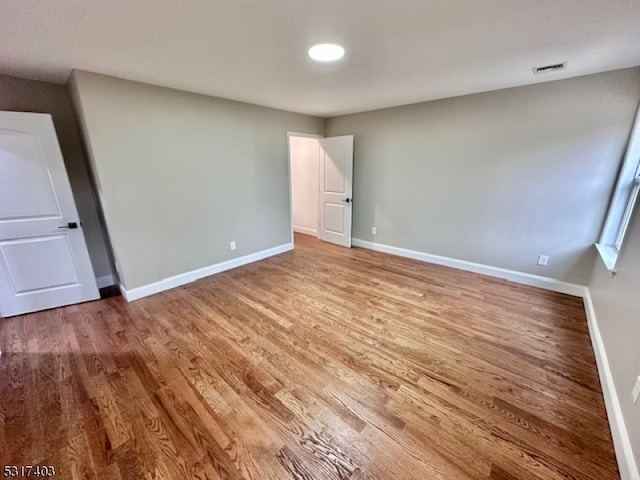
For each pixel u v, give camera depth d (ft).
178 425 5.03
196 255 11.48
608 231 8.78
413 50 6.63
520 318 8.41
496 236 11.28
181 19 5.12
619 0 4.55
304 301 9.62
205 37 5.85
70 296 9.49
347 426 4.99
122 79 8.61
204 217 11.50
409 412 5.25
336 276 11.82
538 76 8.63
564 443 4.62
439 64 7.55
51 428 5.00
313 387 5.87
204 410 5.34
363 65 7.59
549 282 10.32
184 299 9.86
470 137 11.14
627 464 3.99
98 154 8.48
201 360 6.73
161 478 4.17
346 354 6.88
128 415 5.24
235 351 7.04
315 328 8.00
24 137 8.19
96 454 4.53
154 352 7.04
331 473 4.21
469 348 7.06
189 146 10.53
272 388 5.85
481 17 5.14
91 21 5.13
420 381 6.00
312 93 10.52
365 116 14.24
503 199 10.82
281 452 4.53
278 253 15.03
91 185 10.12
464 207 11.91
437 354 6.85
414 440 4.71
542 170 9.80
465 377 6.10
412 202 13.50
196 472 4.25
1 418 5.22
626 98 8.07
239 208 12.73
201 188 11.19
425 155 12.55
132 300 9.83
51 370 6.45
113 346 7.29
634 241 5.66
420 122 12.38
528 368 6.35
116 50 6.47
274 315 8.73
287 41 6.08
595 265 8.91
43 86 8.95
